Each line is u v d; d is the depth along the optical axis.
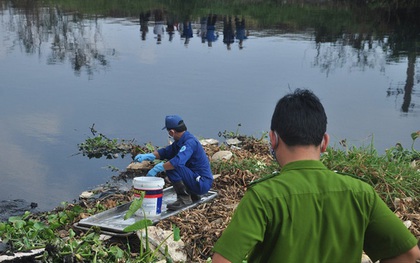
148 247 5.42
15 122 10.73
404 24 26.92
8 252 5.27
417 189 7.06
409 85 14.46
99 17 26.52
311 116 2.45
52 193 7.69
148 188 6.31
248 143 9.56
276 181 2.39
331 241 2.35
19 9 28.34
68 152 9.29
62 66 16.00
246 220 2.32
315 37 22.61
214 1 34.28
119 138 9.96
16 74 14.84
